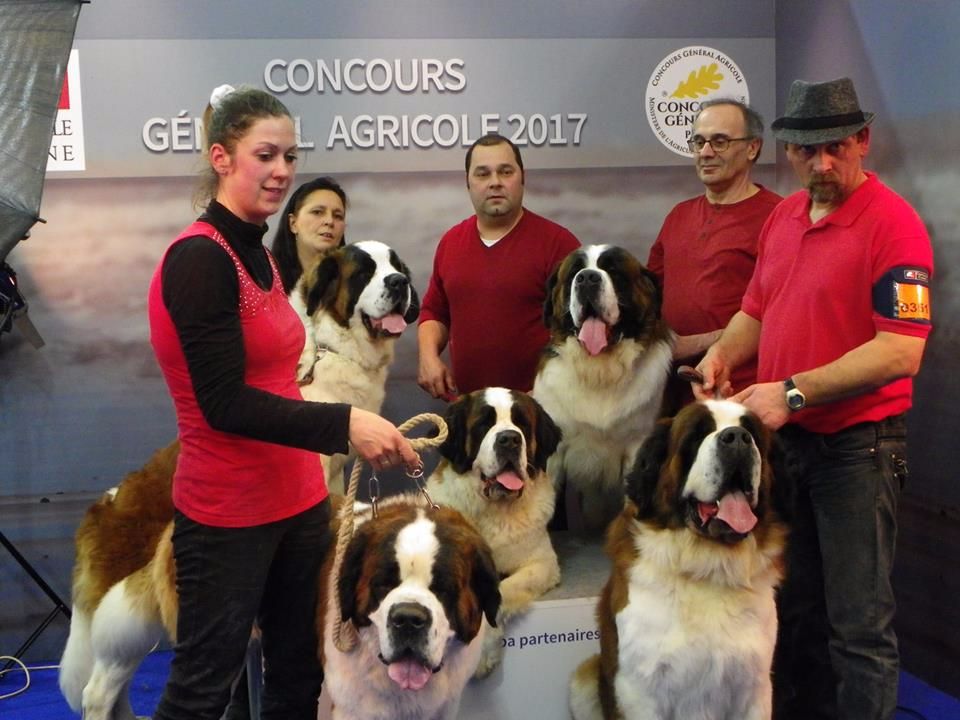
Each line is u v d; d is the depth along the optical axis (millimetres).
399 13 6379
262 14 6242
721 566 3418
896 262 3818
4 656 6156
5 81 4102
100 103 6141
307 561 3279
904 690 5312
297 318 3252
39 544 6320
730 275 5328
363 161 6449
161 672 6051
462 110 6508
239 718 4594
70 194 6172
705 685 3447
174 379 2969
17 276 6156
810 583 4441
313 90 6348
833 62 6082
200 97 6227
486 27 6469
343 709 3320
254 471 3021
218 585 3025
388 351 5109
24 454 6262
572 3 6531
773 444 3619
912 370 3777
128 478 4199
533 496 4543
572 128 6629
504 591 4289
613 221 6746
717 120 5301
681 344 5262
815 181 3973
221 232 2943
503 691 4363
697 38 6688
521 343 5637
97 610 3986
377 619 3045
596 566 4875
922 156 5293
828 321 4020
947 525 5219
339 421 2916
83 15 6062
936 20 5102
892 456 4012
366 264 4977
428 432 6477
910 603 5574
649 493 3604
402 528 3221
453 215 6574
